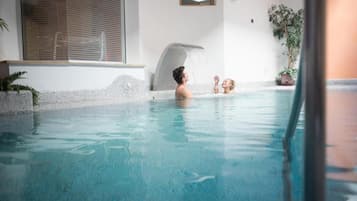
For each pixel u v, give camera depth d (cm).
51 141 233
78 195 126
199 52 738
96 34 580
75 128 285
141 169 160
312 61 47
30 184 141
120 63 559
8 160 183
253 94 605
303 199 50
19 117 350
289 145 164
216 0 738
